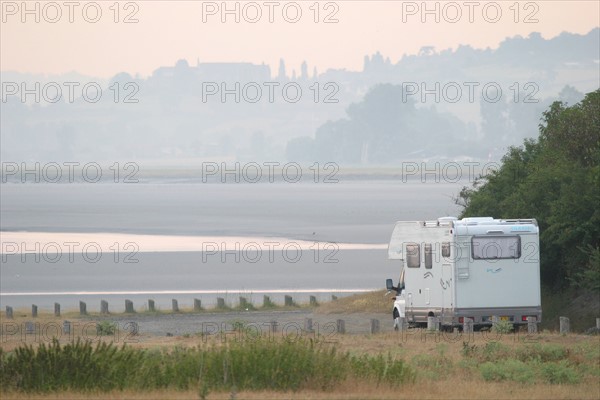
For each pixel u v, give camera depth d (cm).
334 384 7006
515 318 11481
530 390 7088
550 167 15262
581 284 13400
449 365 8381
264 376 7000
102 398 6444
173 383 6981
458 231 11431
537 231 11556
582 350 9162
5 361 7131
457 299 11406
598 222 13800
